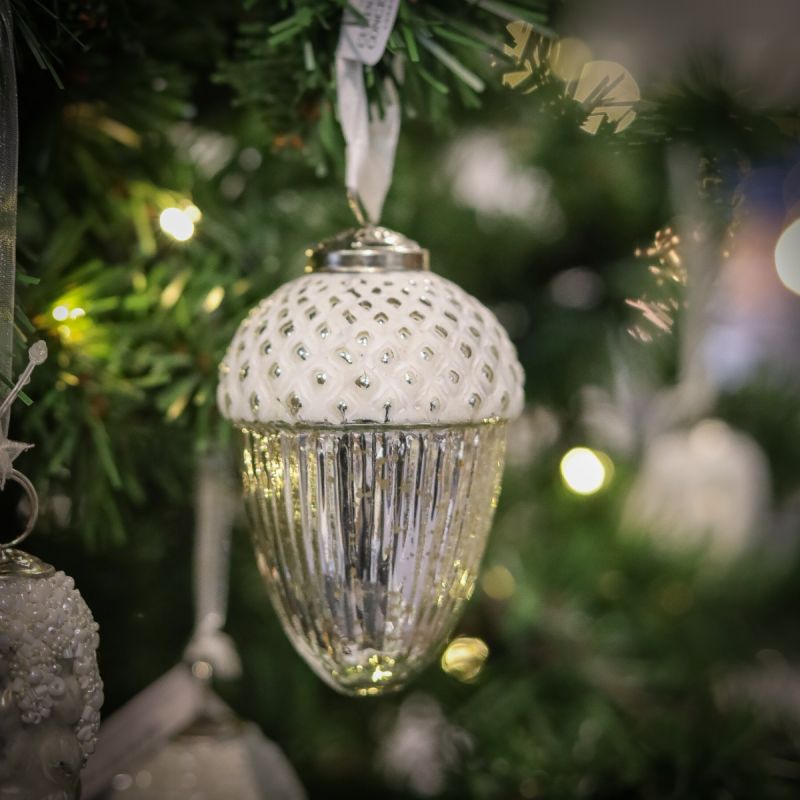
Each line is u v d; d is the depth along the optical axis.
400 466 0.38
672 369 0.60
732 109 0.51
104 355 0.45
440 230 0.60
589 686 0.58
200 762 0.47
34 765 0.36
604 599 0.63
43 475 0.44
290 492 0.38
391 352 0.37
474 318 0.39
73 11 0.43
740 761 0.56
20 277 0.41
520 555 0.62
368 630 0.39
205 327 0.47
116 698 0.56
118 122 0.48
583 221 0.61
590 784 0.55
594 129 0.51
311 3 0.42
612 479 0.65
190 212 0.49
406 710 0.61
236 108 0.54
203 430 0.45
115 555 0.55
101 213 0.49
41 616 0.36
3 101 0.38
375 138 0.43
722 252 0.52
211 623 0.49
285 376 0.38
